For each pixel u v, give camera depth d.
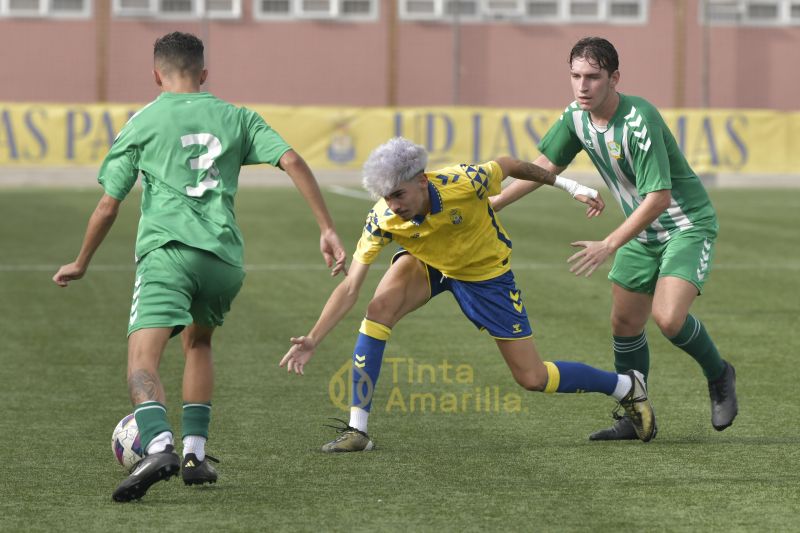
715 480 16.03
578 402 21.23
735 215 59.88
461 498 15.14
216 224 15.18
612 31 93.12
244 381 23.20
